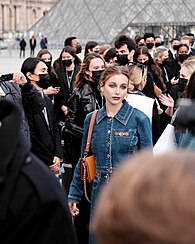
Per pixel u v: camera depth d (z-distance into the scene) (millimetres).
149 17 89375
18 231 3475
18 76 10281
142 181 2400
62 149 11477
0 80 10289
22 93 10312
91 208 8531
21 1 166250
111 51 16938
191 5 88875
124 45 16719
